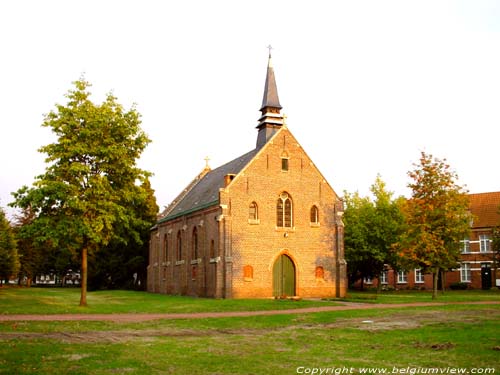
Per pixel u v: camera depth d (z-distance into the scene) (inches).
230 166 2353.6
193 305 1496.1
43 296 2031.3
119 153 1445.6
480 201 2962.6
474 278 2812.5
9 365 567.2
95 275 3068.4
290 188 2014.0
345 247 2464.3
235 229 1895.9
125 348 700.0
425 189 1780.3
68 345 715.4
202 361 609.6
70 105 1449.3
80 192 1430.9
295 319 1099.3
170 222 2477.9
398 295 2095.2
